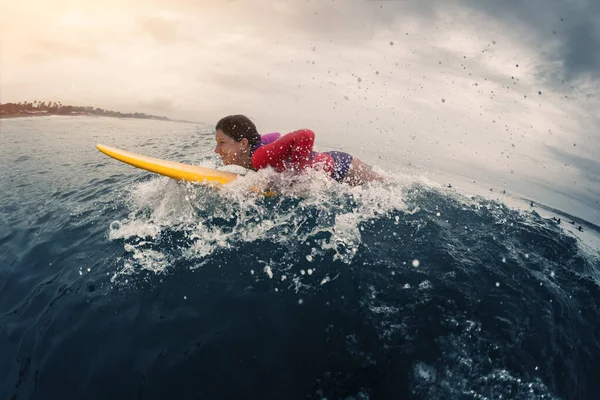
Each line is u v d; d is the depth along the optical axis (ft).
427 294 4.81
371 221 6.73
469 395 3.61
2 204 8.34
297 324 4.27
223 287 4.85
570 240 7.23
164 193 7.68
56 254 5.96
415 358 3.89
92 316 4.44
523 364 4.01
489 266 5.64
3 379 3.77
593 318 5.11
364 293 4.76
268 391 3.51
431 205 7.88
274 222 6.52
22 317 4.61
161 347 3.97
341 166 8.40
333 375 3.68
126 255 5.63
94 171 10.93
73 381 3.65
